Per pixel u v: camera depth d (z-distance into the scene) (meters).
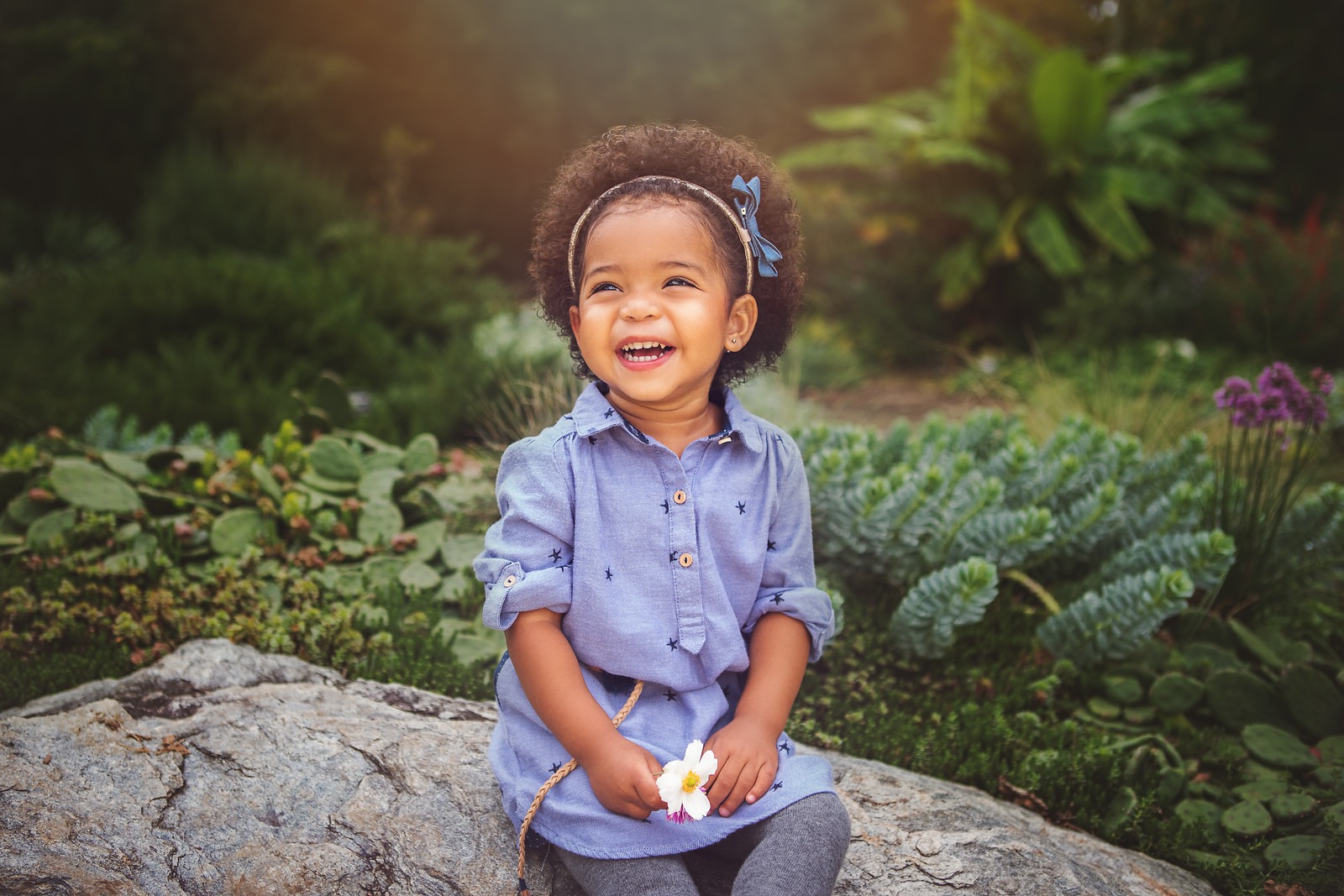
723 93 11.41
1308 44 10.59
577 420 1.54
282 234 8.27
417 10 11.16
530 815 1.48
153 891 1.53
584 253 1.54
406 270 7.22
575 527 1.50
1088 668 2.62
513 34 11.19
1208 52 11.17
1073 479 2.99
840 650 2.54
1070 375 6.58
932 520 2.70
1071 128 8.68
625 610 1.49
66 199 10.91
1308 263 7.44
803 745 2.27
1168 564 2.65
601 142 1.68
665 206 1.49
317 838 1.65
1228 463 3.01
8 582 2.73
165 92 10.93
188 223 8.27
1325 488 3.04
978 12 9.44
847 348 8.32
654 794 1.35
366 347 5.85
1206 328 7.54
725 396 1.64
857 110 9.90
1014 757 2.29
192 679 2.13
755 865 1.34
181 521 2.97
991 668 2.62
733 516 1.54
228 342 5.60
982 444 3.53
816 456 2.79
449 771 1.83
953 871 1.69
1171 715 2.50
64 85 10.53
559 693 1.43
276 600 2.65
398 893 1.56
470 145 11.48
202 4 11.03
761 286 1.64
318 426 3.71
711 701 1.53
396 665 2.39
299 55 11.02
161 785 1.75
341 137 10.96
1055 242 8.27
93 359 5.71
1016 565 2.78
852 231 9.21
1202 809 2.16
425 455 3.42
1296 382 2.88
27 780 1.73
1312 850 2.00
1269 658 2.74
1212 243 8.44
